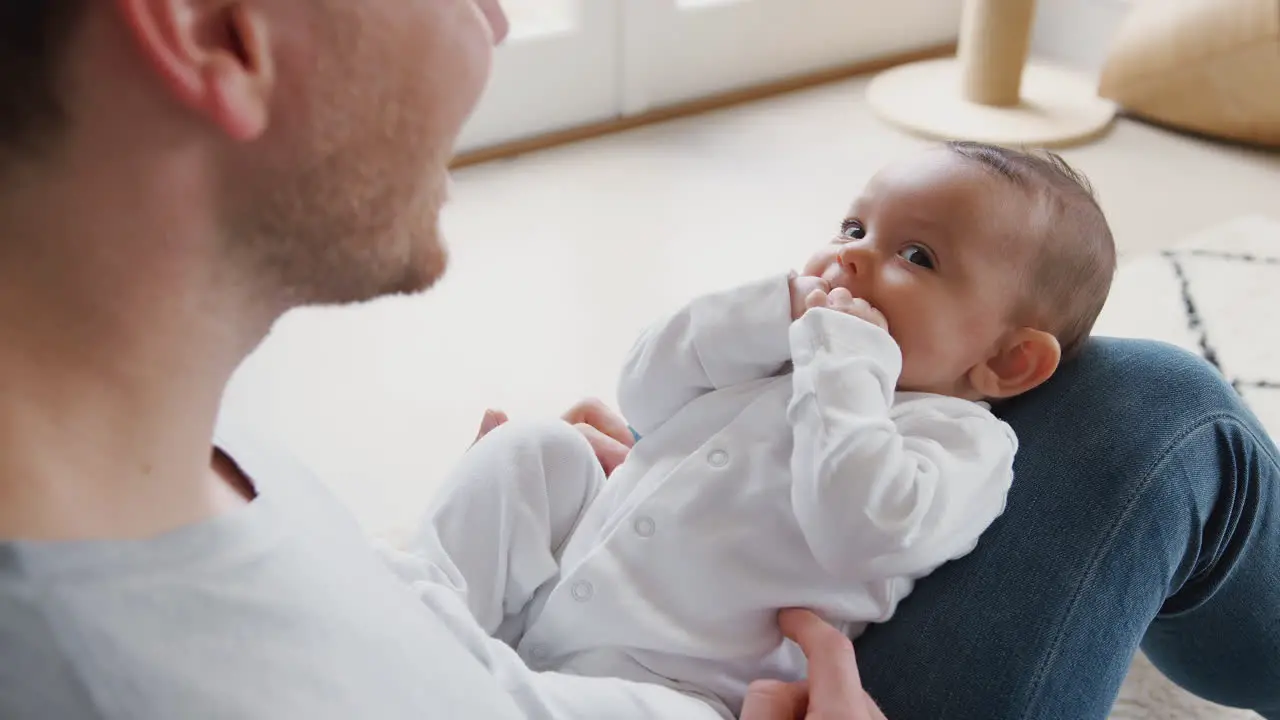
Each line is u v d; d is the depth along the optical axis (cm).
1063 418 113
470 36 59
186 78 47
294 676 56
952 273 115
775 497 109
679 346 119
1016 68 333
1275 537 116
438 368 226
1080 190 123
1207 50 315
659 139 323
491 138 310
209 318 55
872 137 327
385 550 101
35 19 45
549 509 116
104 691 48
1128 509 103
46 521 49
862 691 91
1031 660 97
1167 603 120
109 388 52
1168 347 119
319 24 51
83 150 48
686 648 106
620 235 274
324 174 54
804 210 287
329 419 211
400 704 61
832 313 107
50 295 49
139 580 52
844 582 105
